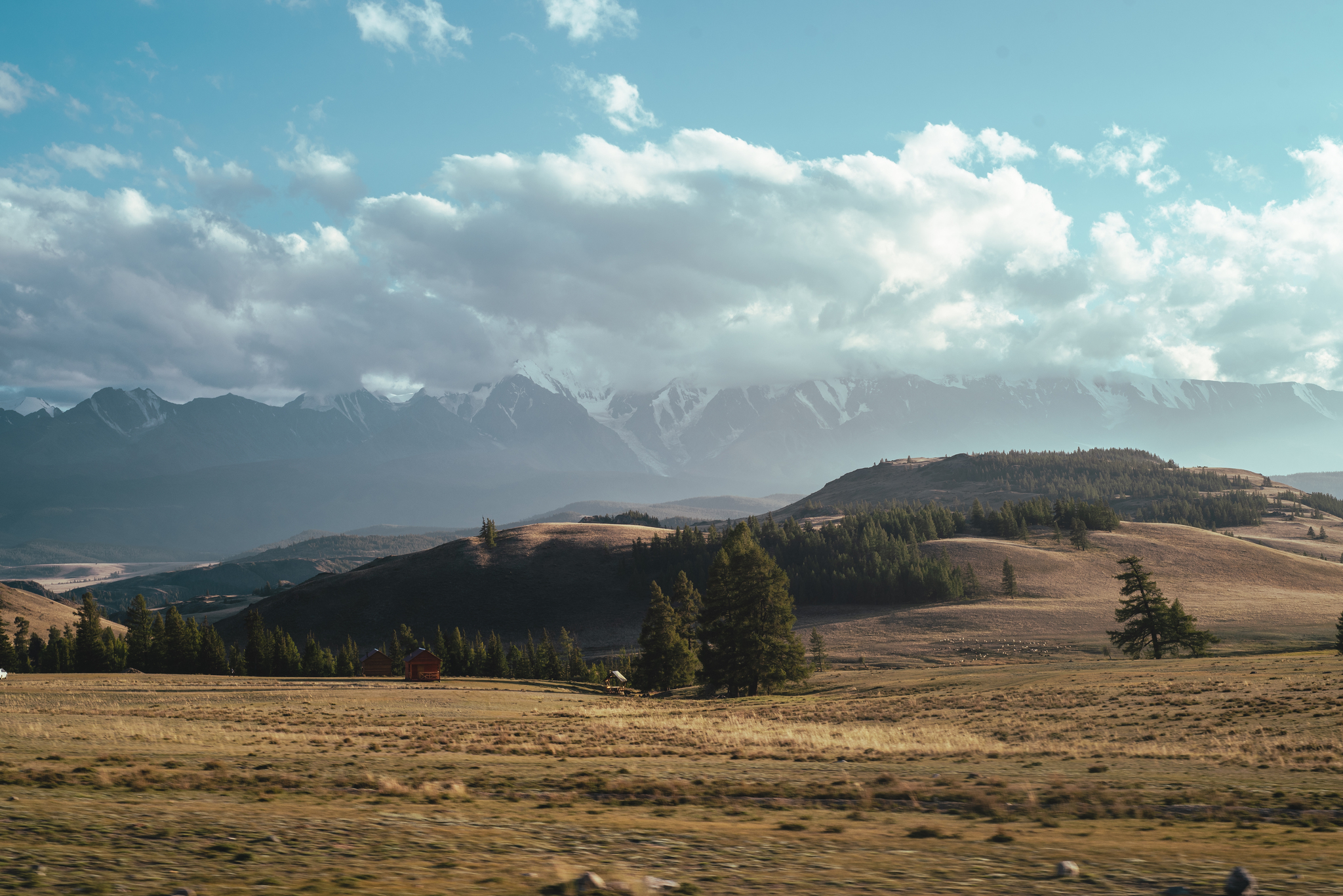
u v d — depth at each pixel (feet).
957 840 43.98
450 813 52.37
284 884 29.91
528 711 207.21
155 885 29.07
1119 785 71.00
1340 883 31.81
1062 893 30.58
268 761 89.35
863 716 177.99
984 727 144.66
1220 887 30.94
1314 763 82.17
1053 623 611.88
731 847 40.96
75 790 58.23
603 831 45.62
